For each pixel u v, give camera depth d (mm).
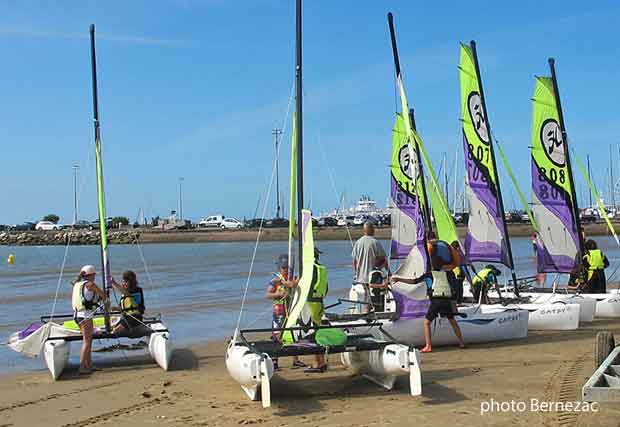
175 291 23719
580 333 12953
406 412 7574
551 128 15398
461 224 53250
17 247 93438
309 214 9094
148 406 8242
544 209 15531
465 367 9906
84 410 8141
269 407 7949
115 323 11812
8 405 8438
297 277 10133
